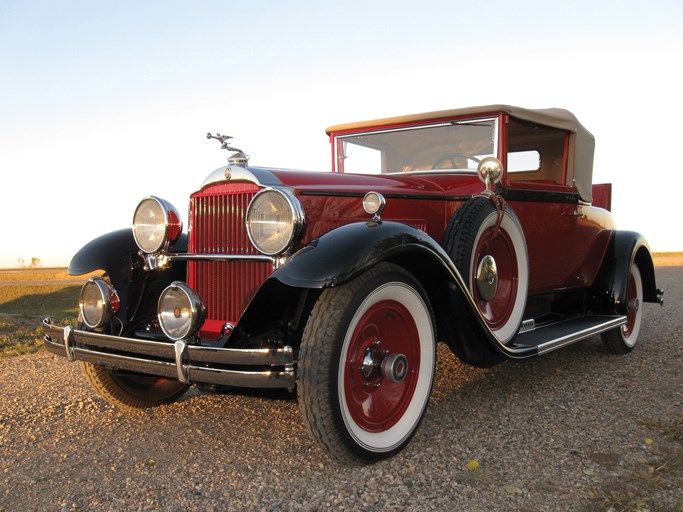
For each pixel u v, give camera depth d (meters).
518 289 3.80
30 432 3.23
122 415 3.51
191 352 2.55
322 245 2.57
